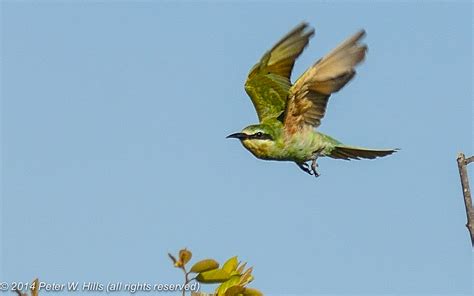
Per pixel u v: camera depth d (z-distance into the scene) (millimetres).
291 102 15375
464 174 11445
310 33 14898
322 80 14852
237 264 10430
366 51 14234
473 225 11344
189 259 9727
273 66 15781
